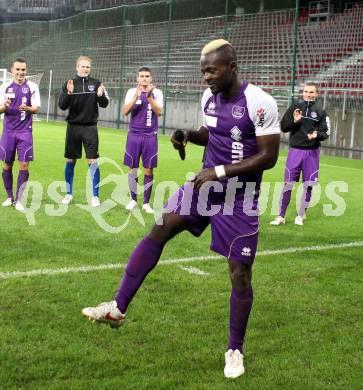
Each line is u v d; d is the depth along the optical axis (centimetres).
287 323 405
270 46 2470
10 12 4353
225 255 340
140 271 340
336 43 2317
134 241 621
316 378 323
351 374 329
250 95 322
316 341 375
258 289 480
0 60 3675
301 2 2816
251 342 371
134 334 371
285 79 2294
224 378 320
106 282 471
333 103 1939
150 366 328
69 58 3073
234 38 2633
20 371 312
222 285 481
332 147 1914
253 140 331
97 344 353
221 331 382
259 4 2925
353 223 793
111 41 2916
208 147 350
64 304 416
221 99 331
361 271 550
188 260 555
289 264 564
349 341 377
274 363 341
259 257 587
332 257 599
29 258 530
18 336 356
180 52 2702
